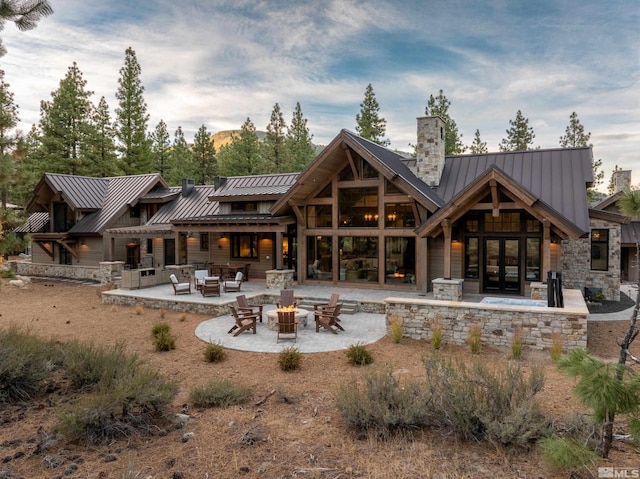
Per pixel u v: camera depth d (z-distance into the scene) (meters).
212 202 24.61
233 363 9.31
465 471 4.28
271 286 18.20
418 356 9.66
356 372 8.48
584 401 3.78
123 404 5.39
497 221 15.72
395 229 17.22
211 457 4.67
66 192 25.89
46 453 4.62
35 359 6.75
